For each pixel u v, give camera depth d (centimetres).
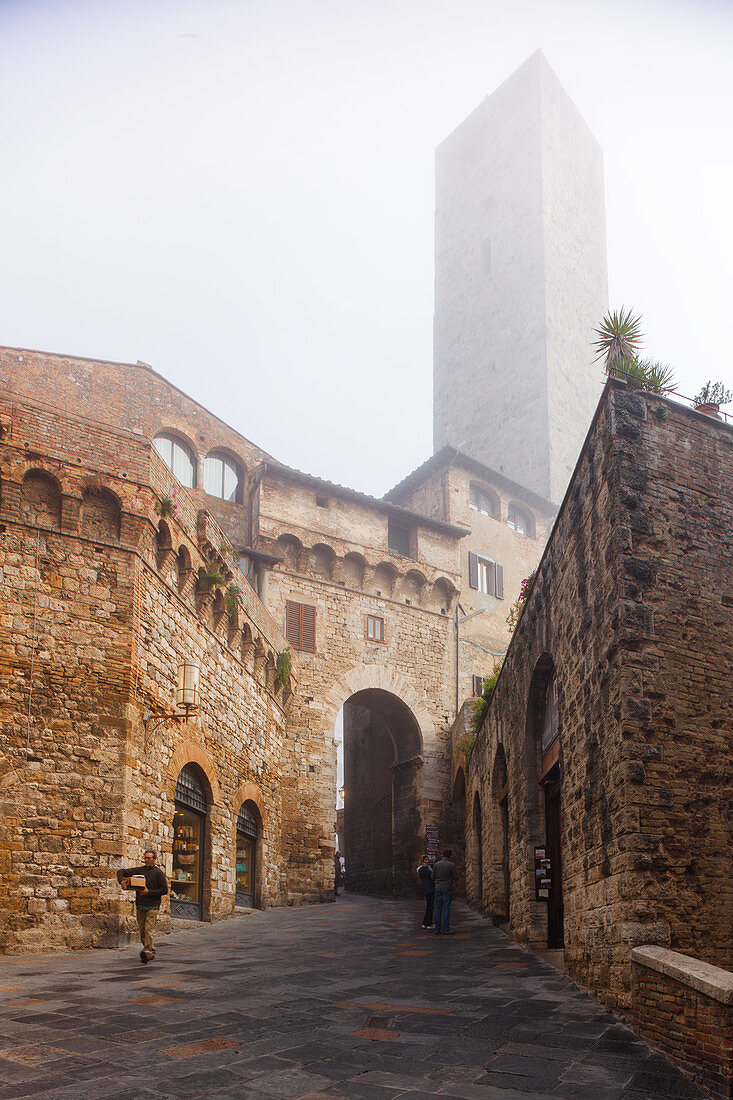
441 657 4238
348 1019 978
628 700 1033
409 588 4250
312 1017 987
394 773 4206
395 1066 775
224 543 2438
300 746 3594
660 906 969
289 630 3712
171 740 1995
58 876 1598
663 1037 827
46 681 1688
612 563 1108
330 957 1561
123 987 1158
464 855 3962
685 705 1061
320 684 3738
